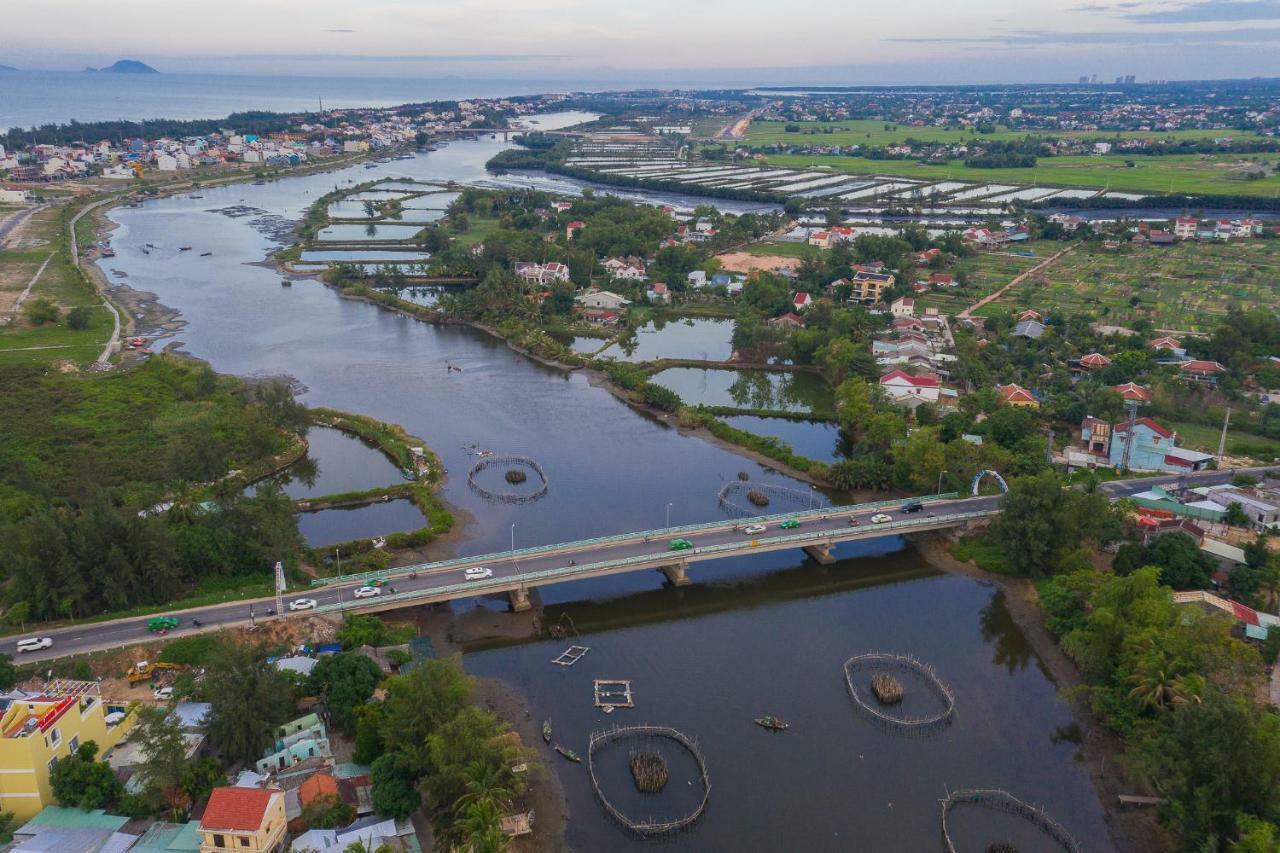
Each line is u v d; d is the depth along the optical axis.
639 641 145.75
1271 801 95.19
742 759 118.56
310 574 158.62
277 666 125.44
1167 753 103.56
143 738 102.81
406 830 99.69
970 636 149.50
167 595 145.38
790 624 152.00
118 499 181.00
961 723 127.00
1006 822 109.25
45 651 129.38
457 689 112.00
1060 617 147.12
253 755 109.44
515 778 106.31
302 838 97.19
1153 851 104.38
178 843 95.12
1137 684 120.38
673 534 169.00
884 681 133.25
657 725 124.62
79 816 99.12
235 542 156.62
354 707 116.50
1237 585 149.88
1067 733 125.62
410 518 186.00
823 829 107.31
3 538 142.62
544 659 139.88
